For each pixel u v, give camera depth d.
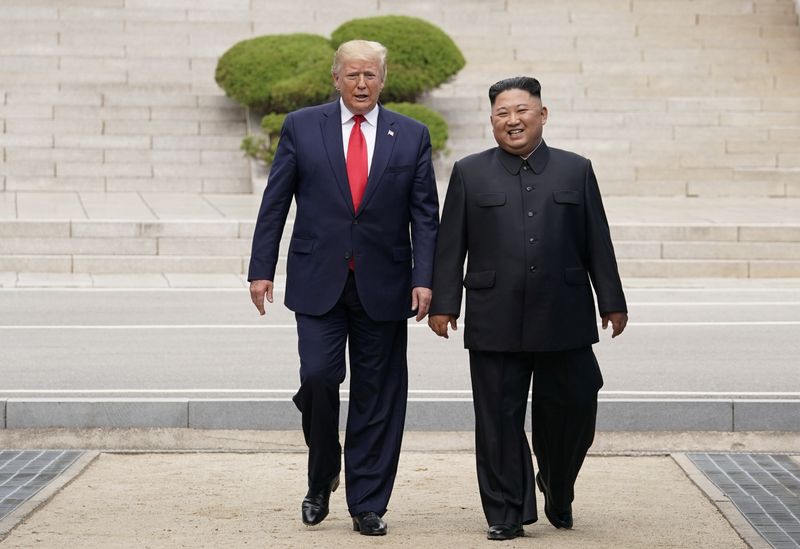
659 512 8.88
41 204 26.34
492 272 8.12
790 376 13.49
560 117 32.75
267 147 29.48
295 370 13.73
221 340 15.70
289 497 9.32
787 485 9.55
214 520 8.57
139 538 8.02
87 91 33.09
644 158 31.36
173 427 11.03
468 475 10.12
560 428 8.27
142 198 28.45
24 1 35.00
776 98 33.59
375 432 8.38
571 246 8.16
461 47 35.66
